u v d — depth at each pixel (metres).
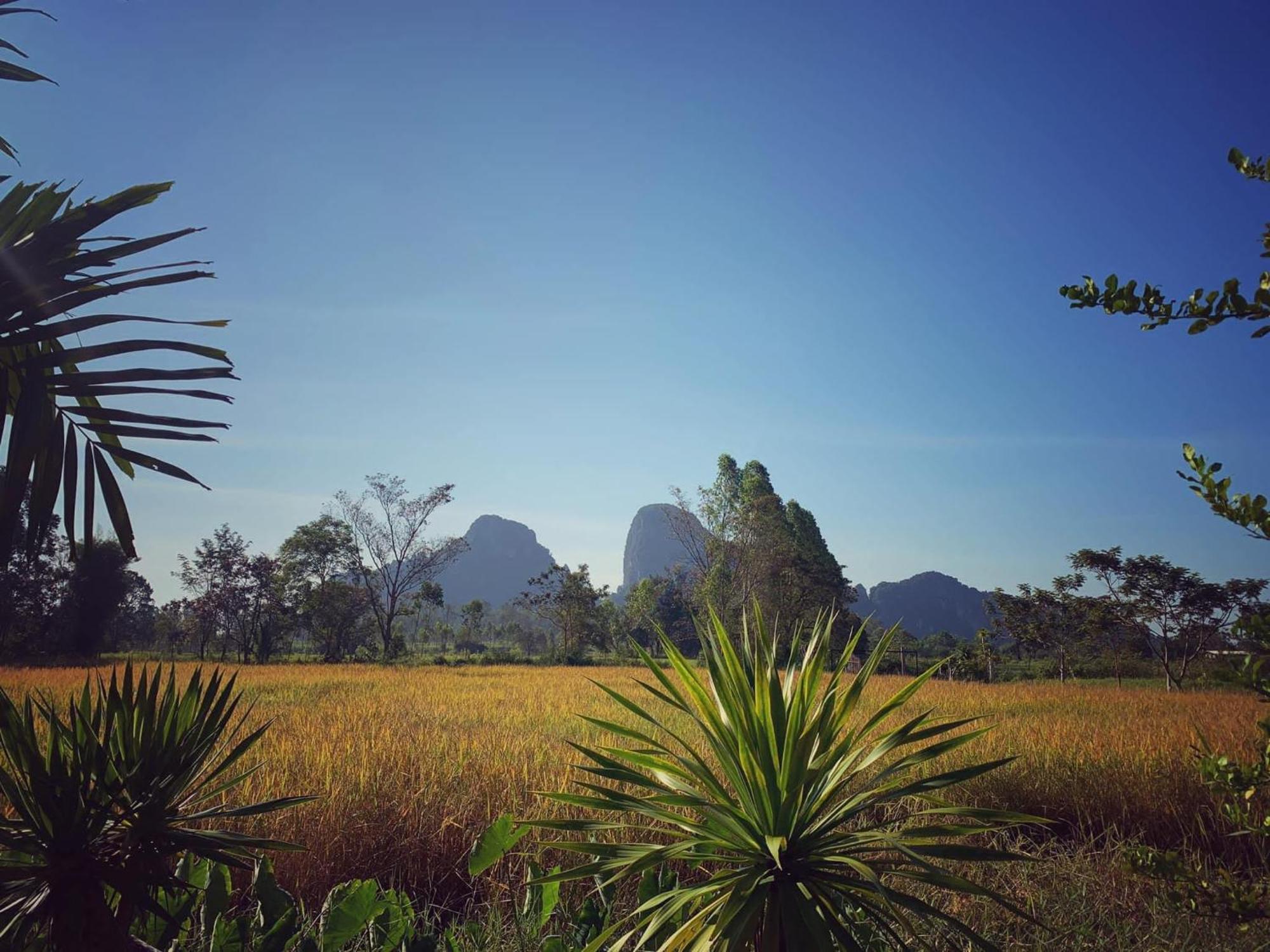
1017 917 4.21
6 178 2.42
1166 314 2.15
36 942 2.24
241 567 55.44
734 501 50.66
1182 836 6.00
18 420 2.28
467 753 8.20
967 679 42.75
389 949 3.32
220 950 3.02
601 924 3.66
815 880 2.62
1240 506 2.10
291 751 7.79
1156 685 33.09
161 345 2.52
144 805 2.36
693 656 55.50
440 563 60.38
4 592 41.06
